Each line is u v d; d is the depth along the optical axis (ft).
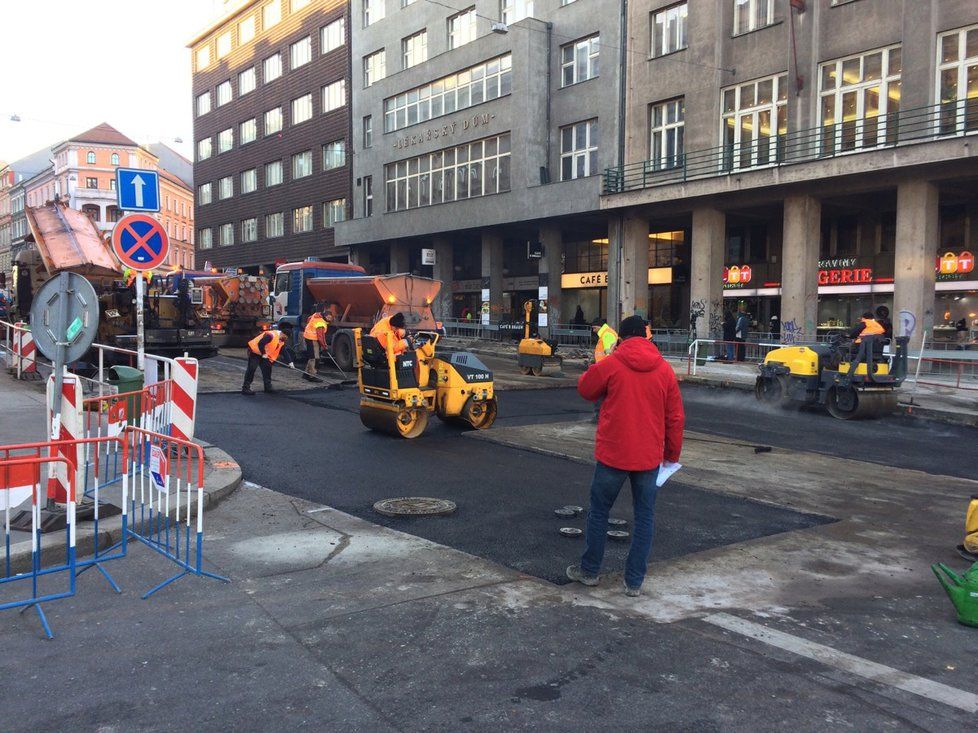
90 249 54.60
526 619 13.83
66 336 18.47
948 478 28.25
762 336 83.56
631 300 90.33
